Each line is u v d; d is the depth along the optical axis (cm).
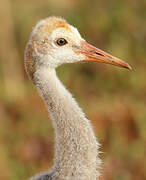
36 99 1622
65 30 780
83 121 749
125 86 1688
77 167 736
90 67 1755
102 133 1384
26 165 1305
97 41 1836
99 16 1877
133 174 1276
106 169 1278
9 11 1833
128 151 1330
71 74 1741
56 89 763
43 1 1900
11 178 1259
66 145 745
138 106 1541
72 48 793
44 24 775
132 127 1427
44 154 1366
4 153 1338
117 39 1803
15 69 1819
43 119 1500
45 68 774
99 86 1706
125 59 1739
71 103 758
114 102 1576
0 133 1453
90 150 741
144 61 1753
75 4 1911
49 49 770
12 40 1842
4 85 1722
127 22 1850
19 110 1576
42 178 760
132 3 1888
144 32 1836
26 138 1431
